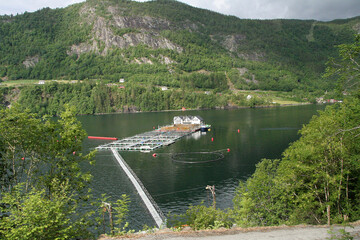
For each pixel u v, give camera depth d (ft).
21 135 101.60
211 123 558.97
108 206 115.96
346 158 103.71
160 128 519.19
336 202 109.60
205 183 213.25
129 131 502.79
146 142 388.98
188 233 87.30
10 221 76.43
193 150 329.52
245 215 114.11
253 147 327.88
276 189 116.57
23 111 107.45
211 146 346.33
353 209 107.55
